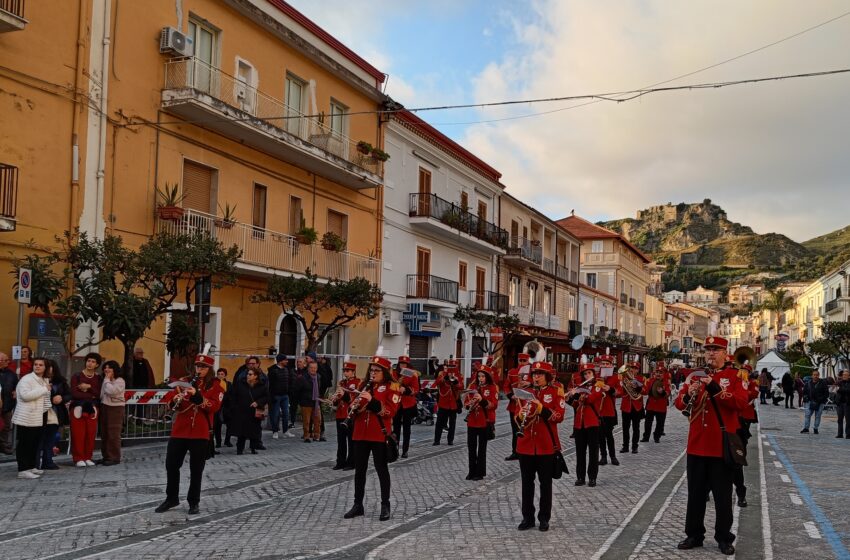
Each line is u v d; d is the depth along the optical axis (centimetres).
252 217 2247
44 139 1619
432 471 1330
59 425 1264
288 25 2392
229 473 1234
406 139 3167
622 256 7162
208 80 2027
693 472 794
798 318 9031
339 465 1299
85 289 1402
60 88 1653
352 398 1270
